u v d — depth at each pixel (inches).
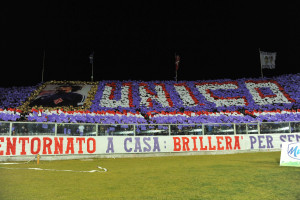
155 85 1630.2
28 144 641.6
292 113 1263.5
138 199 260.4
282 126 858.8
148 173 427.8
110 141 729.0
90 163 588.4
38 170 469.1
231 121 1223.5
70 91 1485.0
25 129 644.7
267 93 1530.5
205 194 278.7
